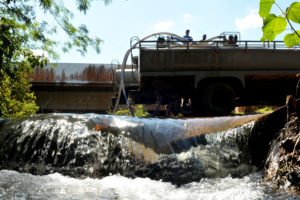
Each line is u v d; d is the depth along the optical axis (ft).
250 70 24.45
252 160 9.23
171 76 24.39
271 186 7.29
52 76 46.55
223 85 24.40
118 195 7.39
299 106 8.34
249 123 9.96
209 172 9.02
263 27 3.31
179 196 7.22
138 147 10.35
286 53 24.81
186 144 10.36
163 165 9.48
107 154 10.27
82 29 24.59
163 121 12.27
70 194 7.48
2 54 22.77
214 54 24.21
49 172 10.28
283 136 8.26
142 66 23.89
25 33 24.98
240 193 7.02
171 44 24.40
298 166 7.11
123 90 28.25
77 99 46.96
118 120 12.28
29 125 12.36
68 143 10.80
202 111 25.04
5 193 7.57
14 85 30.27
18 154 11.46
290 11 3.21
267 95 26.58
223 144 10.00
